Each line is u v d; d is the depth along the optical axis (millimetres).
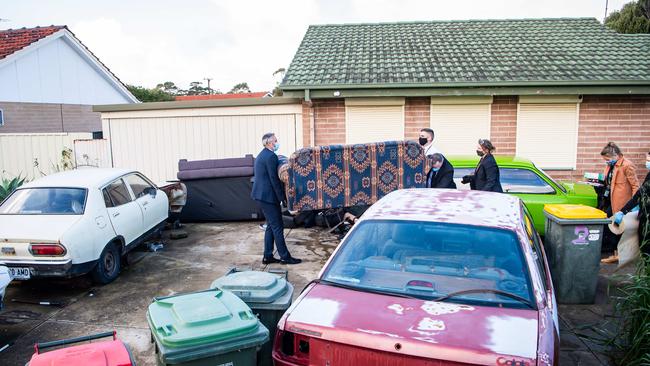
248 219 10477
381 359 2943
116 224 7008
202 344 2910
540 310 3211
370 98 11359
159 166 12297
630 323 4477
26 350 4898
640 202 6273
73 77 19297
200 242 8875
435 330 3000
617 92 10703
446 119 11406
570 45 12828
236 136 11953
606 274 6926
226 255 8039
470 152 11469
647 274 4445
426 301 3365
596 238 5809
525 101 11172
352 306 3346
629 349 4398
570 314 5605
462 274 3570
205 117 11992
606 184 8023
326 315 3256
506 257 3613
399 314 3213
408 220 4023
